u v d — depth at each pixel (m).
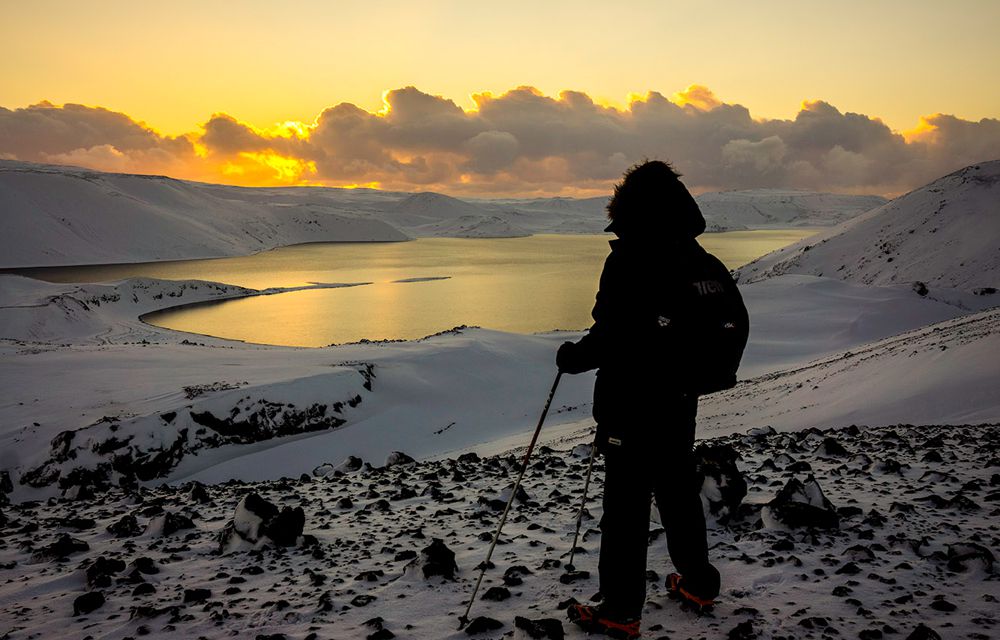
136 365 53.47
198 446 40.59
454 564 4.46
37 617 4.10
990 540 4.39
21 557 5.88
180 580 4.84
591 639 3.13
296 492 9.09
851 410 20.27
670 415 3.09
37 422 39.91
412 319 120.81
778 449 9.77
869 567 3.94
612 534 3.19
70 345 64.94
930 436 10.61
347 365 54.09
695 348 2.98
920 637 2.84
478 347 64.62
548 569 4.34
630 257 3.08
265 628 3.66
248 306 142.00
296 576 4.77
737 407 29.12
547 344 71.06
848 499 5.91
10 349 59.88
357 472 11.52
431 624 3.58
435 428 47.59
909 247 151.62
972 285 129.88
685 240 3.06
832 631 3.07
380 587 4.26
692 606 3.37
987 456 8.01
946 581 3.68
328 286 177.50
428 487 8.21
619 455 3.17
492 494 7.57
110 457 37.28
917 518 5.09
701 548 3.32
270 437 43.44
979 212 153.62
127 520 6.73
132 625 3.85
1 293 123.50
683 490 3.27
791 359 61.50
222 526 6.84
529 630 3.08
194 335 105.00
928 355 23.62
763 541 4.59
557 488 7.69
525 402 53.78
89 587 4.70
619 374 3.12
